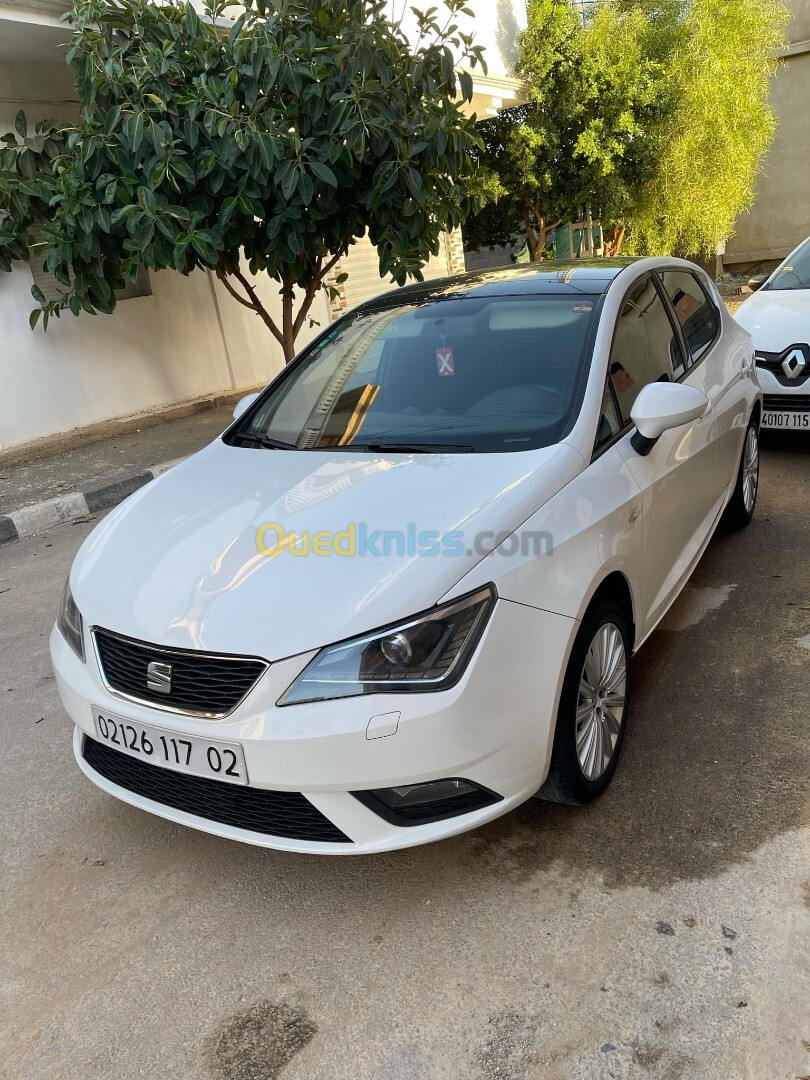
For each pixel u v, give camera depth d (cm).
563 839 249
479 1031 192
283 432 318
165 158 601
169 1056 195
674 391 273
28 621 454
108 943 231
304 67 608
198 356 942
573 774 242
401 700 200
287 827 216
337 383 328
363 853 209
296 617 208
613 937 212
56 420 810
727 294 1494
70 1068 195
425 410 293
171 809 235
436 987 205
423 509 233
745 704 306
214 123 591
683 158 1262
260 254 704
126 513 284
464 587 209
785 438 643
